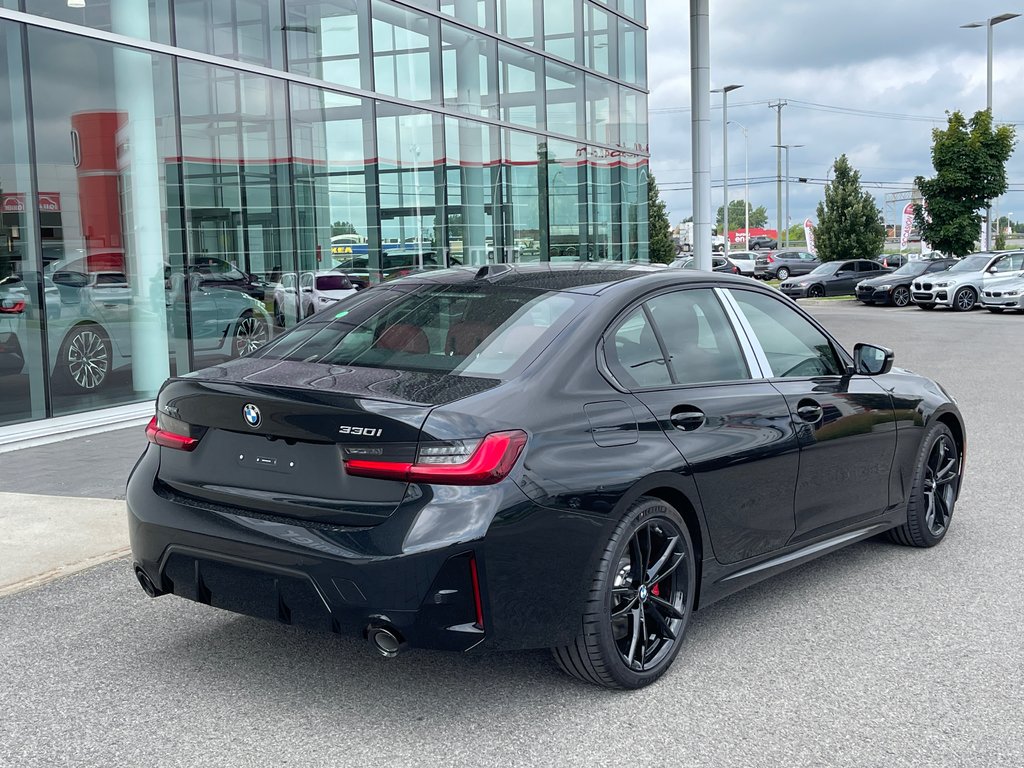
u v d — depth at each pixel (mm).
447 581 3143
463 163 16234
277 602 3324
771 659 4004
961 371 13719
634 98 22203
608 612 3516
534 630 3336
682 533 3846
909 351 16562
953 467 5660
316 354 3861
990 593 4809
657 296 4109
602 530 3451
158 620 4441
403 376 3525
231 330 11789
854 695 3660
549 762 3160
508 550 3213
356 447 3221
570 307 3867
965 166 31922
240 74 11812
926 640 4203
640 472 3586
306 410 3281
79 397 9898
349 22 13625
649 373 3885
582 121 19984
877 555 5457
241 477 3482
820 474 4547
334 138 13406
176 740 3311
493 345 3686
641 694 3670
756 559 4297
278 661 3969
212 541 3410
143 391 10680
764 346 4492
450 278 4391
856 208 46188
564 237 19422
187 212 11148
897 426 5094
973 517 6227
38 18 9383
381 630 3162
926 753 3221
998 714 3504
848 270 36562
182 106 11031
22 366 9297
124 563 5266
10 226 9188
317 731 3371
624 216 21844
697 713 3510
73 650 4098
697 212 16578
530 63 18156
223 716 3488
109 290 10234
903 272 31797
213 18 11414
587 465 3443
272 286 12398
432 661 3971
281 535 3275
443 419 3186
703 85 16281
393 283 4496
